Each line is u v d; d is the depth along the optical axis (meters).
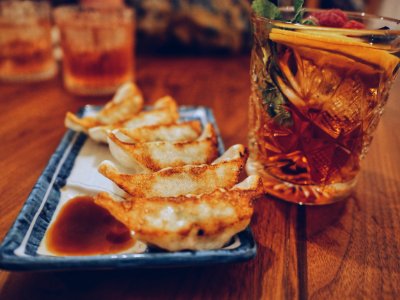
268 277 0.19
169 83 0.45
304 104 0.23
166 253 0.17
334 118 0.23
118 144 0.24
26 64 0.45
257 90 0.24
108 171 0.21
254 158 0.26
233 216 0.18
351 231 0.22
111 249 0.19
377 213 0.24
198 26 0.56
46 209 0.21
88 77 0.42
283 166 0.24
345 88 0.22
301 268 0.19
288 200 0.25
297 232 0.22
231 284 0.18
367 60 0.20
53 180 0.23
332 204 0.25
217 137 0.29
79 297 0.17
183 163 0.25
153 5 0.55
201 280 0.18
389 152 0.32
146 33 0.56
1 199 0.24
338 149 0.23
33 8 0.46
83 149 0.28
